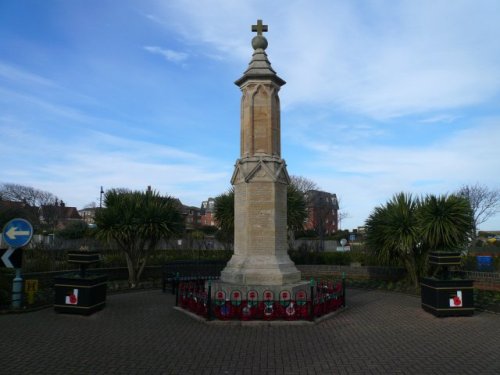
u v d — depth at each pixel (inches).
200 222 3378.4
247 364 249.0
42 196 2549.2
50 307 432.8
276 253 446.9
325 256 895.1
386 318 392.5
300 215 903.1
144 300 502.0
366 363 251.4
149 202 685.9
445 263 411.5
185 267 649.0
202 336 316.5
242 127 489.7
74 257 405.1
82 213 3316.9
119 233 635.5
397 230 597.6
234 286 420.8
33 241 804.0
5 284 446.9
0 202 1533.0
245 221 451.2
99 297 420.2
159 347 285.4
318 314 380.8
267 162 458.6
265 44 495.8
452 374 231.9
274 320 361.1
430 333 332.2
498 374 231.9
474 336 322.3
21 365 244.4
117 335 319.0
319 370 238.1
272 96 479.2
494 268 676.7
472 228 589.9
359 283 695.7
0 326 344.8
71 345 289.4
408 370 238.7
